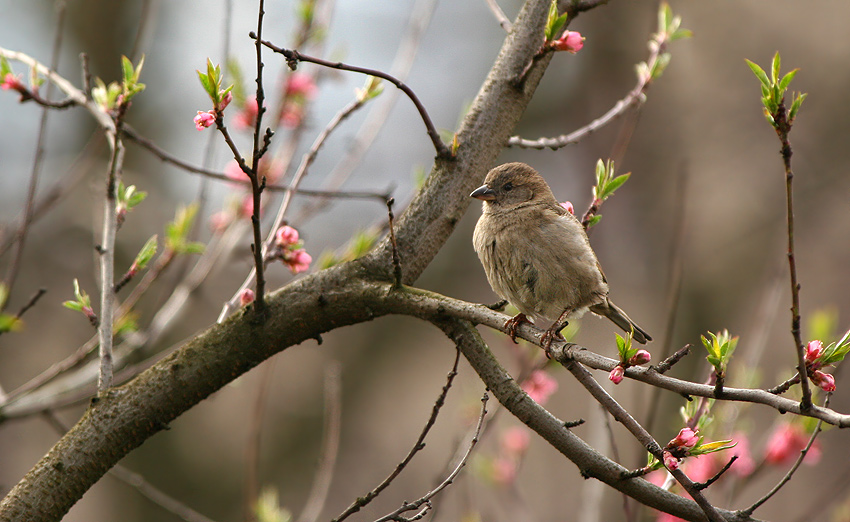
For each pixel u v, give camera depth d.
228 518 14.46
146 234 14.91
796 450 6.54
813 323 6.55
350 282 5.44
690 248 15.51
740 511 4.54
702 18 17.09
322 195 6.39
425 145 17.41
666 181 16.41
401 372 16.25
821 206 15.64
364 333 16.64
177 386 5.19
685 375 14.46
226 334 5.32
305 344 16.28
